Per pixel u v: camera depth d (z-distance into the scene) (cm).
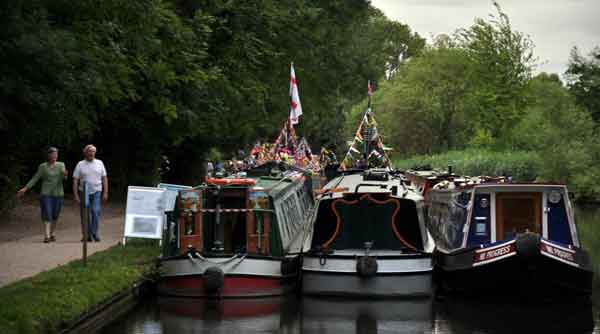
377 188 1867
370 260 1557
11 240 1878
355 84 4422
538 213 1717
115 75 2167
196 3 2852
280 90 3762
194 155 3806
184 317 1385
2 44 1529
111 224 2252
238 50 3064
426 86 6688
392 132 6844
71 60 1695
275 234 1609
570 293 1600
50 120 1778
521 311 1493
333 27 4147
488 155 5150
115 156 3058
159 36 2455
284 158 3231
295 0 3544
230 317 1392
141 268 1563
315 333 1295
